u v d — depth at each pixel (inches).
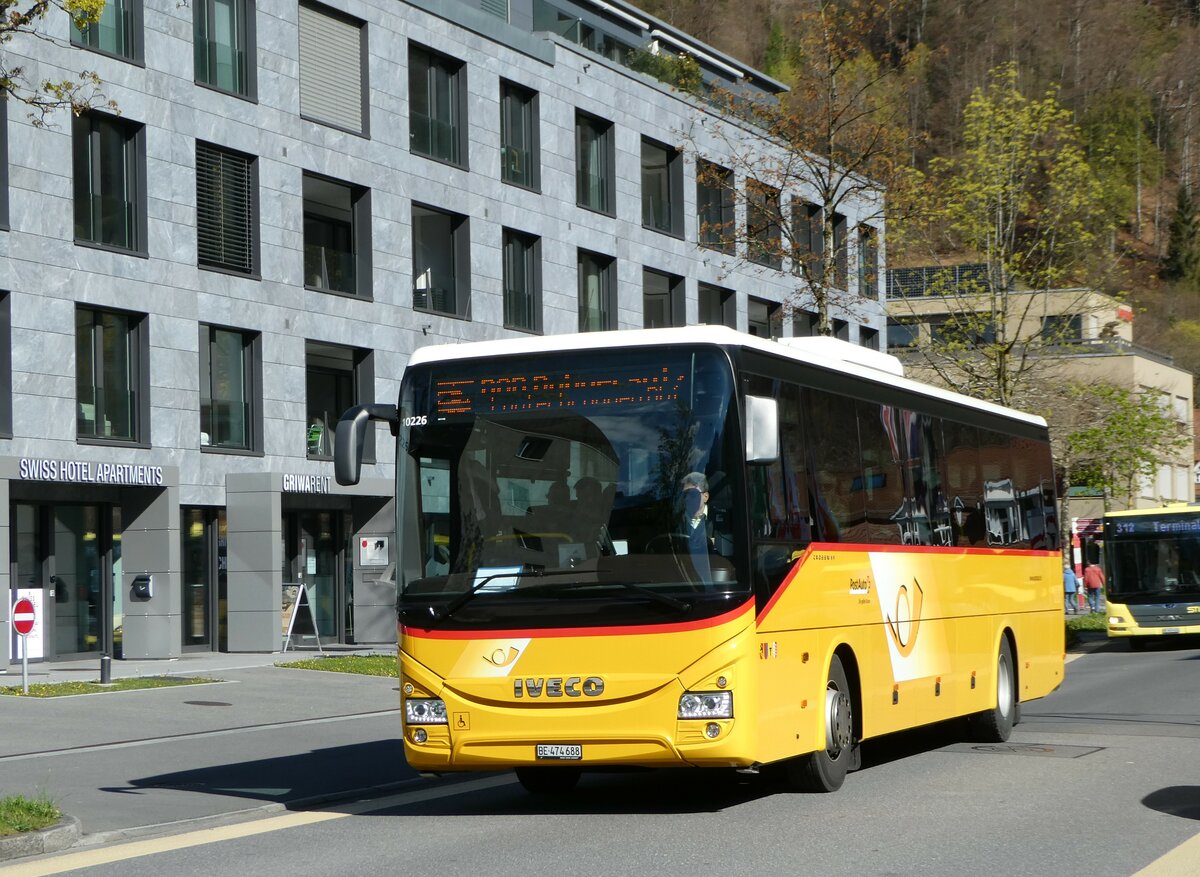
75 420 1127.0
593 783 524.7
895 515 536.7
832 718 467.2
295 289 1332.4
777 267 1990.7
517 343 439.8
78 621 1154.0
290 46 1341.0
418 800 490.0
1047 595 721.0
